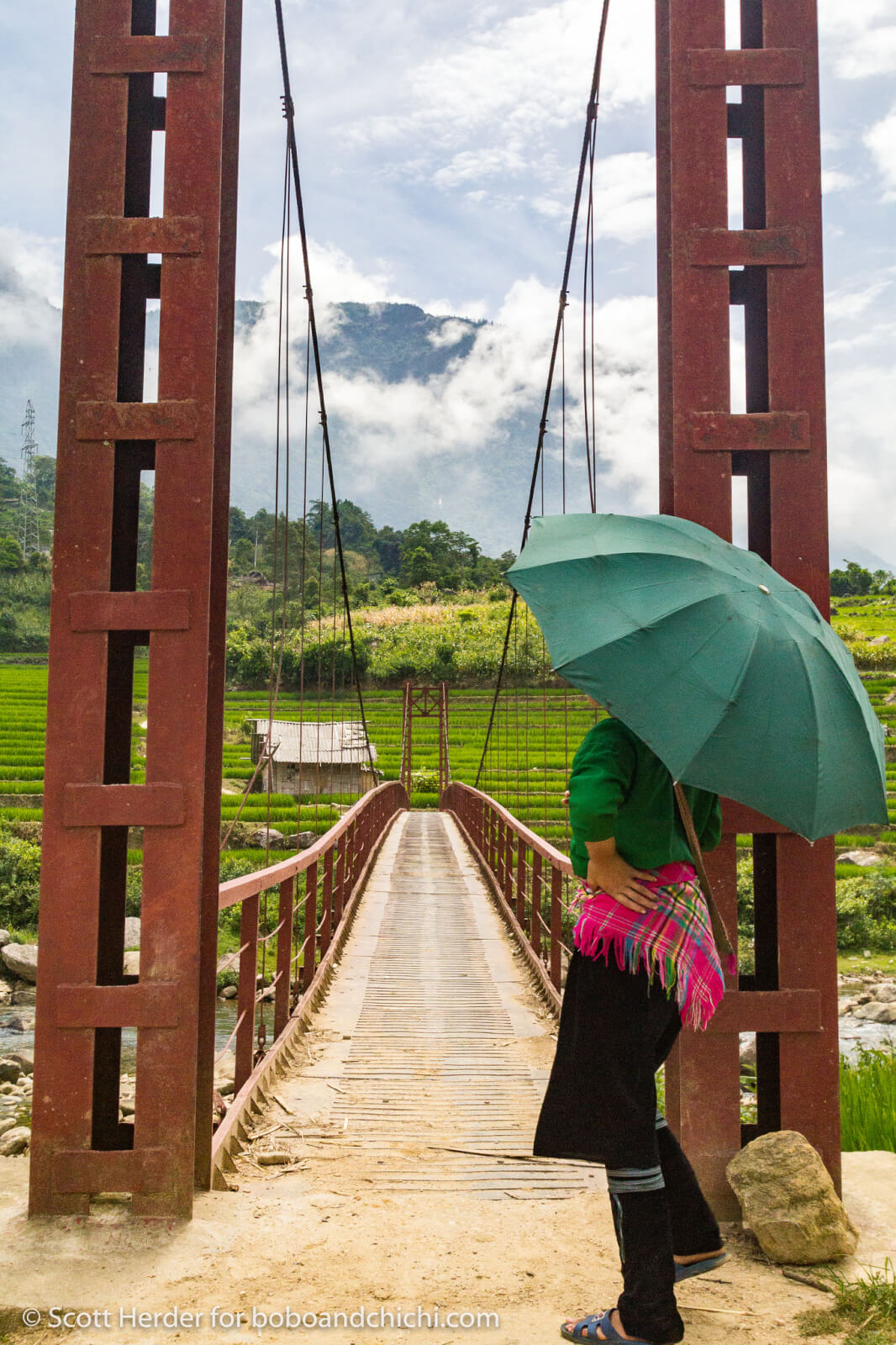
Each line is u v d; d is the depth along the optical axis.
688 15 2.96
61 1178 2.68
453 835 20.83
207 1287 2.29
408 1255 2.49
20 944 14.42
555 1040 5.84
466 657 68.75
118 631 2.86
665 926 2.09
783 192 2.93
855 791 2.01
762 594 2.06
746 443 2.88
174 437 2.82
